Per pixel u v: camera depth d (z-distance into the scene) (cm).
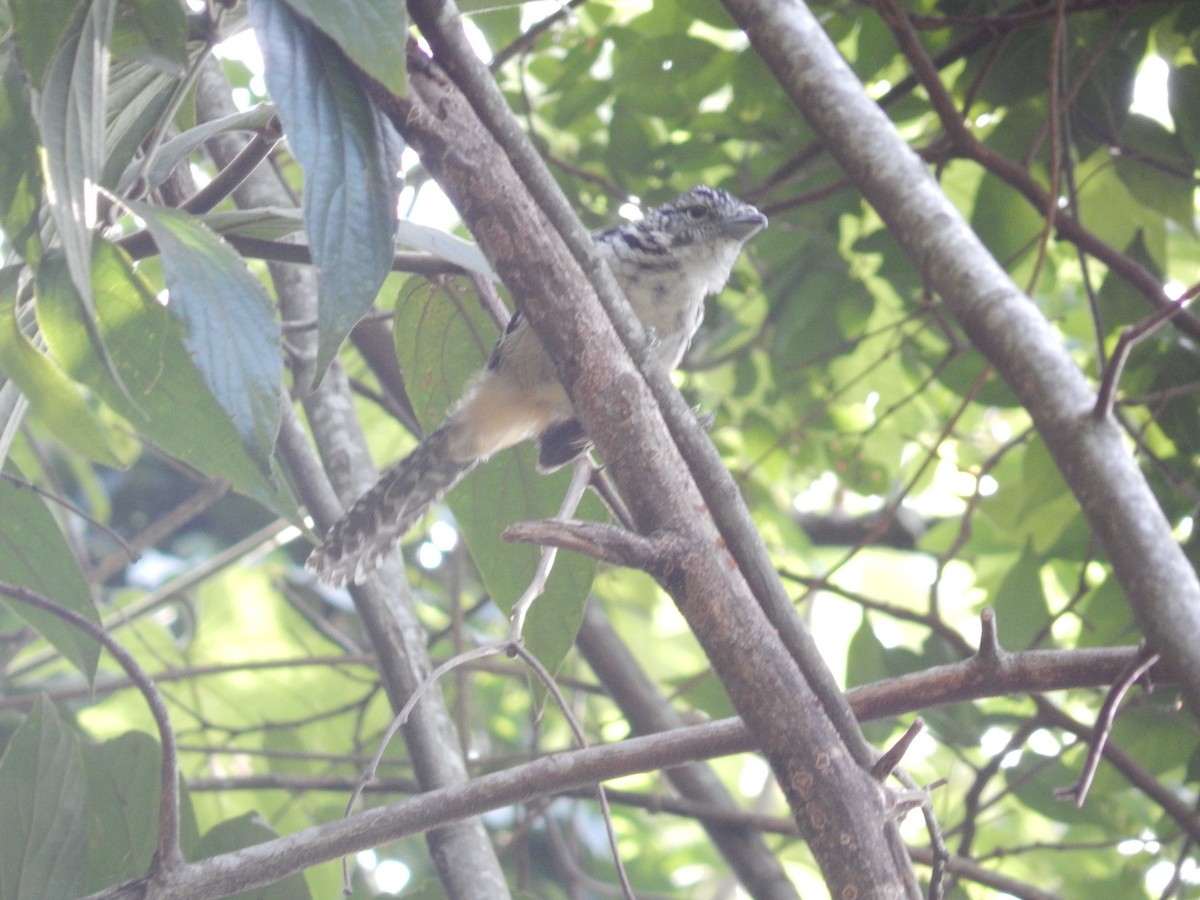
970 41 962
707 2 984
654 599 1476
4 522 612
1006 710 1098
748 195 1038
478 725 1448
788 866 1442
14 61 456
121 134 520
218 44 514
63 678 1345
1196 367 959
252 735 1188
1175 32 991
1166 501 965
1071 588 1105
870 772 424
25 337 483
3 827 581
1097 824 992
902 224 659
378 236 441
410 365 770
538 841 1531
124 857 651
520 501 756
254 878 500
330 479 866
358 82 450
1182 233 1221
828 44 719
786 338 1139
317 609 1485
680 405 462
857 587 1686
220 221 565
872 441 1206
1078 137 1011
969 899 952
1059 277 1195
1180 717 943
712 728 516
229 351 425
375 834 507
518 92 1118
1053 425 571
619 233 924
